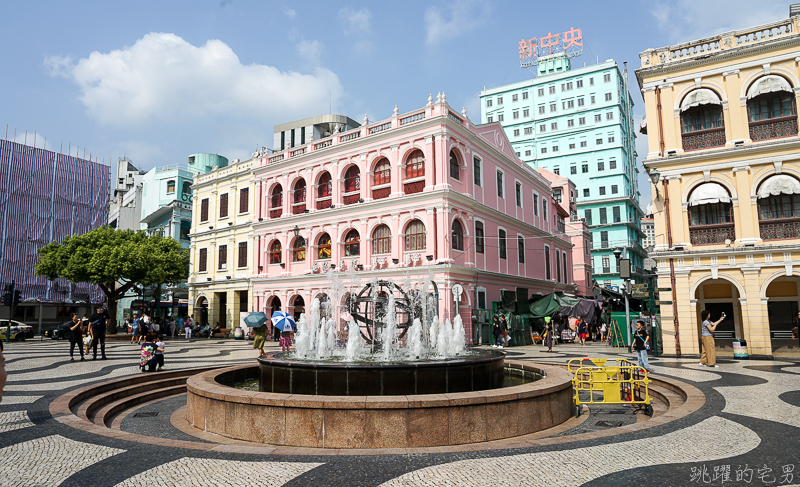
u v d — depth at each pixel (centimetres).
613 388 982
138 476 566
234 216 3850
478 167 3100
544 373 1131
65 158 5366
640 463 602
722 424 796
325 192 3262
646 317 2116
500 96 7625
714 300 2039
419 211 2742
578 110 6988
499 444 722
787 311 1936
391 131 2867
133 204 6028
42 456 641
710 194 1897
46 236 5109
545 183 4225
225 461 627
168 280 3509
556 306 3112
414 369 916
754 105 1927
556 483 536
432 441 744
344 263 3039
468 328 2758
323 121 6188
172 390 1280
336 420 745
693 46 2014
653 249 2011
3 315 4744
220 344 2878
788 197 1859
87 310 5231
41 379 1332
